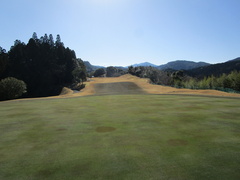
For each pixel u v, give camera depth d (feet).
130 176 12.87
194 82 211.82
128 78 306.96
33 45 299.58
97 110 41.19
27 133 23.86
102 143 19.57
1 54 271.28
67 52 324.60
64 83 291.58
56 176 13.10
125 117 32.55
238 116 31.48
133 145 18.76
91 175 13.12
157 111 37.65
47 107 47.39
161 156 15.98
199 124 26.55
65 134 23.11
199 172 13.17
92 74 559.38
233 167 13.82
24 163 15.24
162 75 364.99
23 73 268.41
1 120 31.86
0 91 135.54
